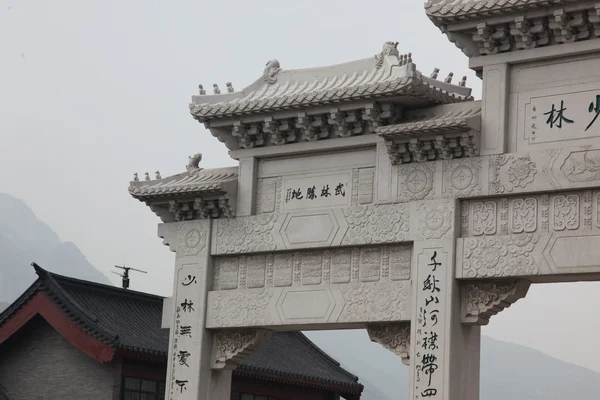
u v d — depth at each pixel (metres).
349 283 27.28
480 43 25.52
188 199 30.00
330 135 28.06
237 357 29.39
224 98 29.56
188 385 29.27
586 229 23.97
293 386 47.28
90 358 40.16
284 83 29.38
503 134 25.12
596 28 23.97
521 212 24.92
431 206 25.97
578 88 24.42
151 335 42.53
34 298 40.69
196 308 29.55
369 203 27.23
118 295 44.62
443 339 25.20
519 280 24.98
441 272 25.52
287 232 28.34
